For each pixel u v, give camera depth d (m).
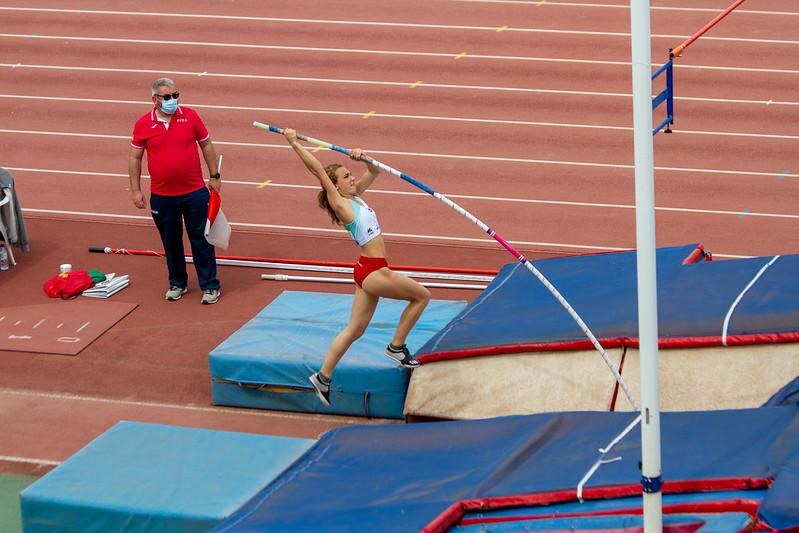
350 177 24.09
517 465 17.95
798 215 38.69
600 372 22.67
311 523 16.97
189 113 31.42
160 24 62.34
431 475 18.09
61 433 25.59
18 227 35.72
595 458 17.72
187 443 21.53
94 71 56.53
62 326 31.33
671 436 18.12
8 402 27.19
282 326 27.53
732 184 41.66
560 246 36.41
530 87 52.25
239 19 62.69
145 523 19.03
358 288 24.19
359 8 63.53
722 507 15.95
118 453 21.09
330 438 20.31
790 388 20.38
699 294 24.42
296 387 25.91
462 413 23.44
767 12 60.06
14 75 56.31
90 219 40.00
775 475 16.19
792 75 52.44
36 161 46.03
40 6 65.56
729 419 18.41
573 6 61.97
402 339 24.61
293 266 35.03
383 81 53.72
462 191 41.56
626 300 24.61
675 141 46.00
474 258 35.47
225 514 18.69
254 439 21.59
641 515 16.05
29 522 19.78
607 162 44.12
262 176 43.72
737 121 47.81
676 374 22.38
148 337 30.59
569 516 16.44
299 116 49.97
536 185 42.03
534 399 22.95
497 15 61.31
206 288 32.69
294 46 58.62
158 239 38.16
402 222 38.81
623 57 55.06
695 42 56.41
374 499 17.45
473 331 24.62
